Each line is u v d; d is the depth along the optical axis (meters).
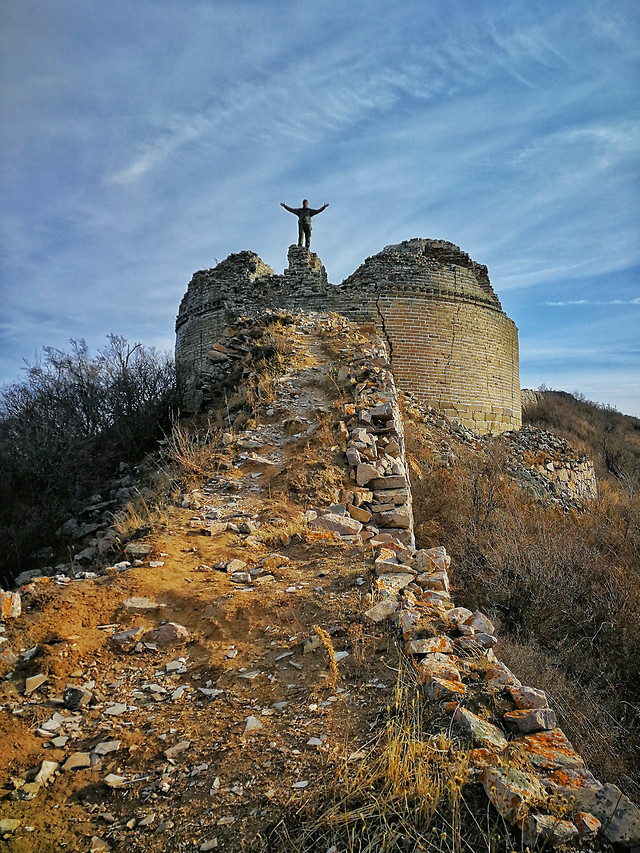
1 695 3.54
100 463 13.70
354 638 3.88
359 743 2.92
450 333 26.02
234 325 17.39
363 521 6.96
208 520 6.84
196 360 27.86
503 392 27.91
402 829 2.36
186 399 16.48
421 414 20.25
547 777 2.57
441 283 26.23
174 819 2.60
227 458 9.12
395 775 2.53
